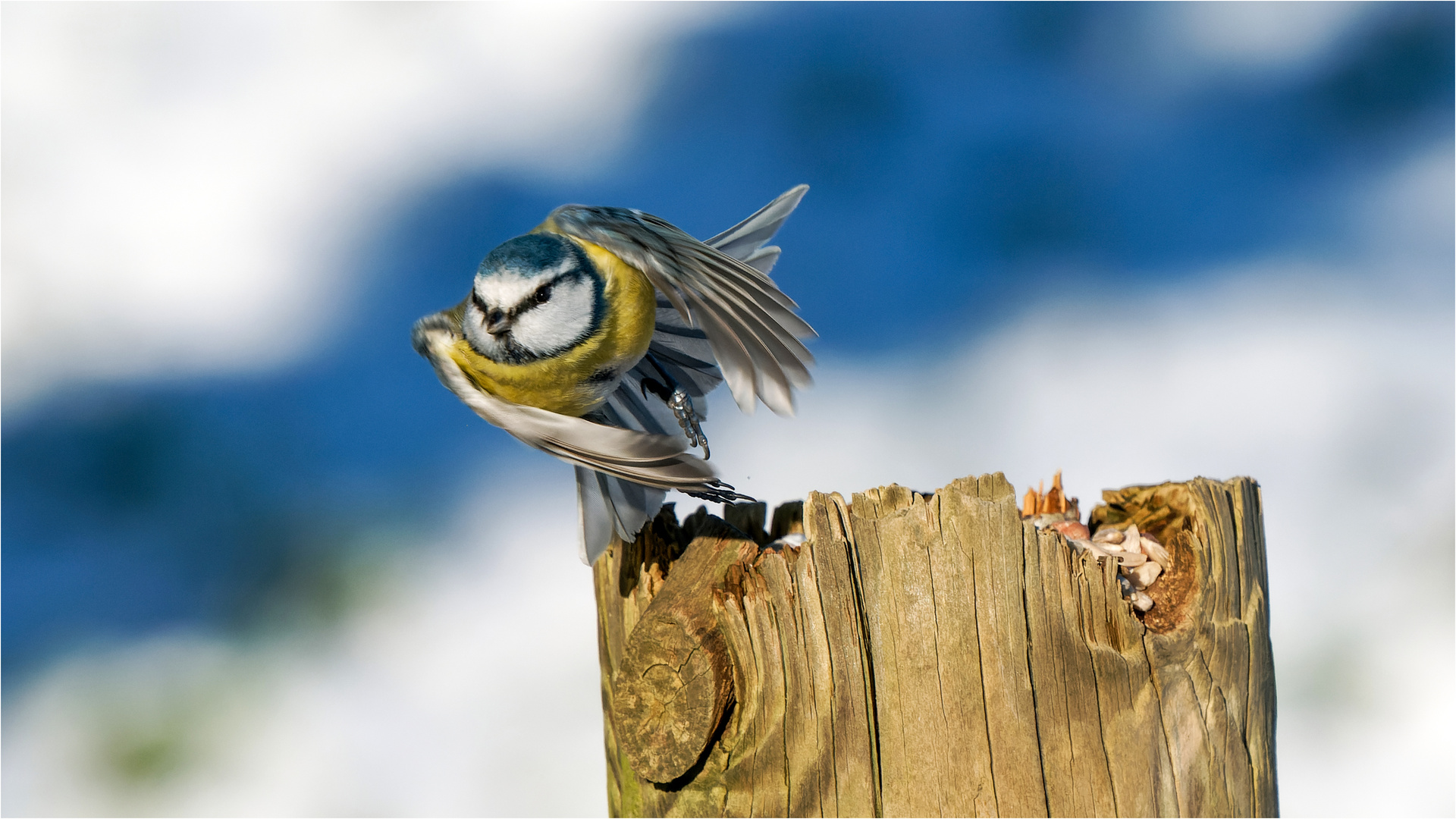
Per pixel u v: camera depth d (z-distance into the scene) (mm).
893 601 2906
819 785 2904
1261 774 2924
